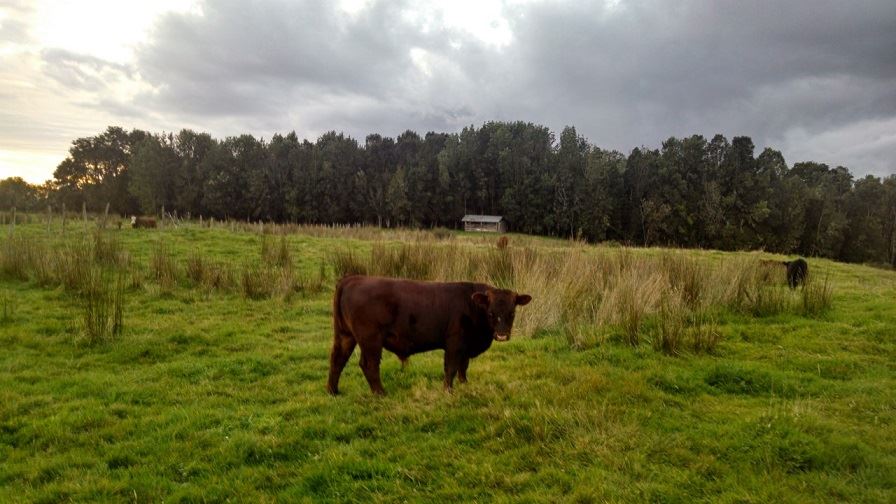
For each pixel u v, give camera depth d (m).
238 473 4.83
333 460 4.97
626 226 67.12
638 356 8.12
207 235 22.05
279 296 12.65
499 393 6.48
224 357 8.52
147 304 11.59
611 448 5.08
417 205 72.69
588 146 81.00
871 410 6.14
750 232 61.41
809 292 11.33
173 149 77.06
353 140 87.19
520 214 70.44
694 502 4.26
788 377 7.19
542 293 10.84
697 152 67.25
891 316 10.34
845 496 4.38
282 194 71.94
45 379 7.36
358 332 6.61
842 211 70.62
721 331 9.28
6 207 53.00
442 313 6.63
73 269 12.44
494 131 88.00
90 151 88.38
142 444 5.40
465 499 4.34
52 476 4.84
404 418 5.93
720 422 5.77
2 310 10.38
